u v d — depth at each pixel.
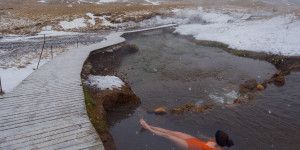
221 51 17.78
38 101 6.46
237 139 5.56
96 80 9.30
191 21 38.06
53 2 71.88
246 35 20.86
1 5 54.50
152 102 8.43
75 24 31.97
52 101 6.47
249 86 9.48
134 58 15.71
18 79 9.80
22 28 28.28
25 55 14.61
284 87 9.45
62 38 22.28
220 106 7.70
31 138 4.68
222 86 10.08
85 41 20.12
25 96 6.82
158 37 25.00
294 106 7.40
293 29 19.75
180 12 43.12
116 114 7.40
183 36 25.05
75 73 9.22
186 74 12.06
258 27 23.47
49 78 8.55
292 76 11.05
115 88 8.55
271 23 24.31
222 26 27.48
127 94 8.28
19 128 5.05
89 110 6.13
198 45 20.27
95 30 29.83
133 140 5.64
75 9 46.62
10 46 17.47
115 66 13.75
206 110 7.36
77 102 6.44
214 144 4.82
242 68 13.12
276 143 5.36
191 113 7.14
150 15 38.16
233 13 41.28
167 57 15.95
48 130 4.99
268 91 9.01
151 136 5.75
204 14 41.22
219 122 6.48
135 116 7.20
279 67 13.20
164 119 6.83
